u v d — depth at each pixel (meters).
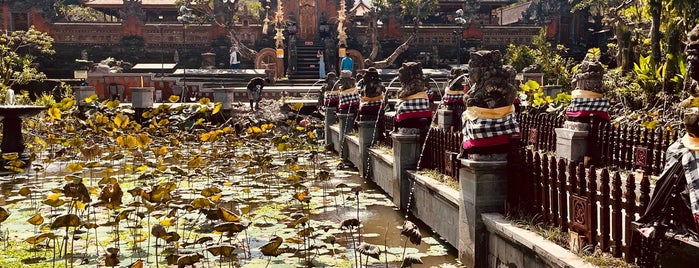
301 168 13.12
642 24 21.16
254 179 10.84
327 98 17.19
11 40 29.92
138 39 35.53
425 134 8.81
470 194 6.07
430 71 30.59
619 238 4.39
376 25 34.25
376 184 11.13
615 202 4.39
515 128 5.95
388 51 36.66
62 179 12.29
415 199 8.42
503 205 5.97
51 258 6.62
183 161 13.54
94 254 6.79
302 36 38.19
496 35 37.22
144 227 8.09
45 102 21.39
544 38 33.53
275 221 8.38
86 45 35.41
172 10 41.31
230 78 28.95
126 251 6.89
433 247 7.00
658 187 4.04
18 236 7.61
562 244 4.88
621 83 16.64
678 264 3.89
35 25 34.94
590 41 37.53
